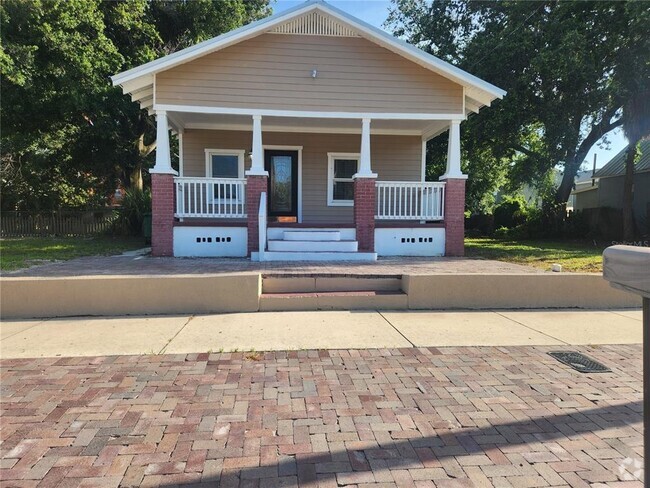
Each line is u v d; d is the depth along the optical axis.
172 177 9.54
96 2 15.23
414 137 12.47
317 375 3.70
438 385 3.51
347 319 5.55
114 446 2.59
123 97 17.06
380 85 9.80
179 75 9.33
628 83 14.04
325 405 3.14
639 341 4.76
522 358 4.17
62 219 18.78
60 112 16.69
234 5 18.94
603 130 17.36
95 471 2.35
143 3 17.06
